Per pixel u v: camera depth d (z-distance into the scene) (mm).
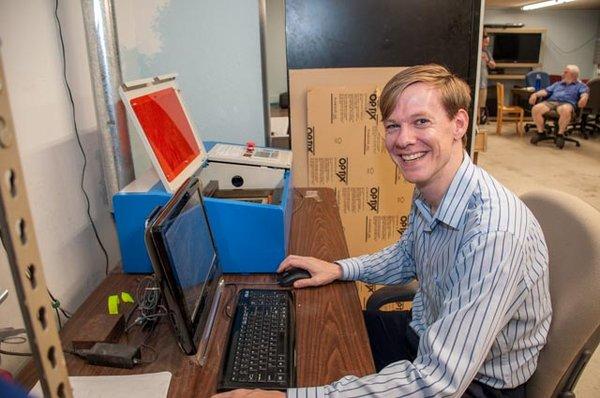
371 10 2109
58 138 1250
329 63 2172
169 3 1826
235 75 1938
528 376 1027
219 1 1846
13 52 1069
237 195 1453
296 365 882
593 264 962
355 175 2152
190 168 1291
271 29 4809
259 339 939
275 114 3949
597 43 9641
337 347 932
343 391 797
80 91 1381
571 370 979
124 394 797
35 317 322
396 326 1358
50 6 1232
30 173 1118
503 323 890
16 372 942
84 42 1411
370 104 2076
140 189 1180
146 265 1214
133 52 1831
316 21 2115
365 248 2236
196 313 905
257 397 775
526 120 8008
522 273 880
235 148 1632
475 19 2145
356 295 1139
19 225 310
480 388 1014
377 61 2176
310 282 1166
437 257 1043
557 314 1007
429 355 831
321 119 2094
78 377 841
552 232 1104
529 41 9250
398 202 2180
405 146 952
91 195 1430
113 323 959
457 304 845
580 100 6547
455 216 960
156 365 883
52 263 1204
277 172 1495
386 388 805
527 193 1263
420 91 923
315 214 1658
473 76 2221
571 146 6531
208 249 1093
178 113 1397
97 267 1458
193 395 806
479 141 3279
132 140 1709
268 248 1219
